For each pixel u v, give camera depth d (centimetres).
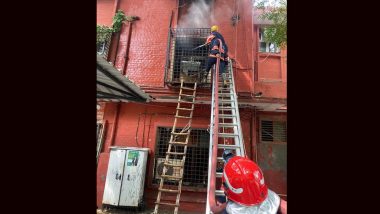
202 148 814
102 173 789
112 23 943
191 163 804
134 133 842
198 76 816
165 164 669
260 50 904
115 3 962
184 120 836
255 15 918
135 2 970
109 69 548
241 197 187
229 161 209
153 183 796
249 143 803
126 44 928
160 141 838
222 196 292
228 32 913
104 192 750
